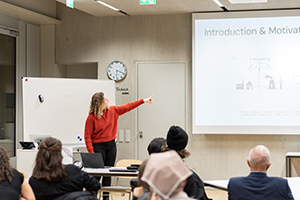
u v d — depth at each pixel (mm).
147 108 7520
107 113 5574
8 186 2943
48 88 6398
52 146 3291
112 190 4793
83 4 6645
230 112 7070
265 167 3047
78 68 8438
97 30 7738
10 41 7391
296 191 3627
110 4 6617
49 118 6363
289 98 6898
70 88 6562
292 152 6918
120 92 7629
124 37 7605
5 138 7230
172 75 7422
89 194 3383
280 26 6926
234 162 7211
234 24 7051
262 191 2967
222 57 7090
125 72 7586
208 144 7297
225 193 6961
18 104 7547
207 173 7301
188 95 7363
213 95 7113
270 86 6953
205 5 6688
